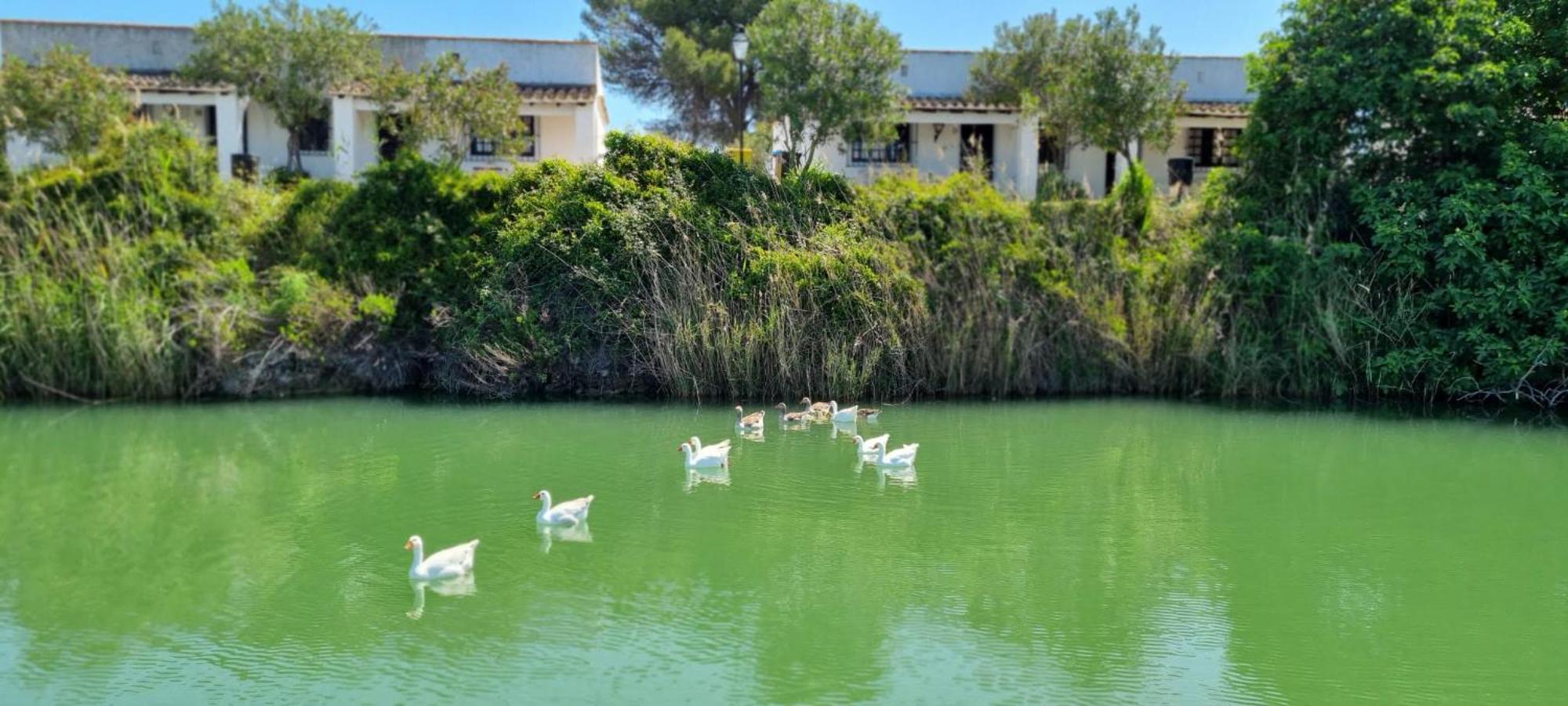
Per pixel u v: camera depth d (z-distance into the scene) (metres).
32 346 18.50
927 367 19.97
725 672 8.03
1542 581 10.09
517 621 9.00
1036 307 20.25
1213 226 21.05
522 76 30.20
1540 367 18.55
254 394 19.36
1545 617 9.21
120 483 13.49
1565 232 18.44
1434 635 8.83
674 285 19.91
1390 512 12.44
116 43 28.61
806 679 7.90
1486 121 18.33
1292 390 19.69
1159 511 12.43
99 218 19.88
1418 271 18.81
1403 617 9.22
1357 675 8.06
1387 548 11.09
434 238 20.62
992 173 30.77
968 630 8.85
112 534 11.37
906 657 8.32
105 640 8.60
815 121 23.59
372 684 7.81
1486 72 18.16
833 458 15.01
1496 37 18.64
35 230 19.53
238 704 7.50
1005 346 19.95
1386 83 19.25
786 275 19.66
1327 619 9.13
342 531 11.45
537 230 20.19
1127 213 21.55
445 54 23.38
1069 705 7.52
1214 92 31.94
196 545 10.99
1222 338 19.97
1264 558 10.73
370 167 21.88
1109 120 23.81
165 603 9.40
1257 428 17.25
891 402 19.56
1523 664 8.27
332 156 26.81
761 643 8.55
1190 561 10.63
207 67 26.42
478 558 10.58
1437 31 18.97
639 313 19.80
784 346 19.36
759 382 19.64
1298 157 20.47
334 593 9.62
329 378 19.83
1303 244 19.70
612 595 9.59
